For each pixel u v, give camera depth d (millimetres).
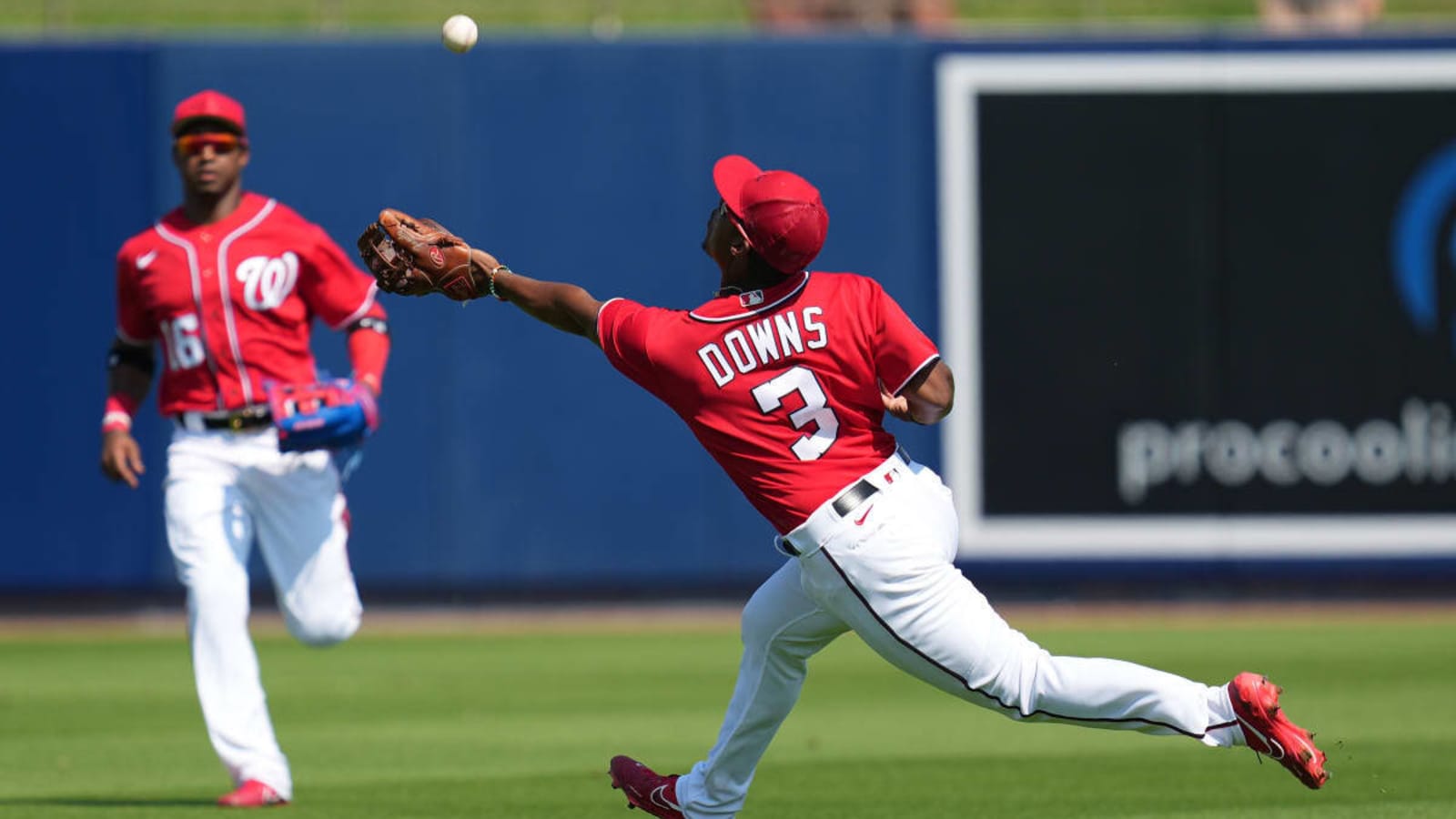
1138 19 62312
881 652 16953
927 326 48125
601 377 47875
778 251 16641
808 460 16719
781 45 47781
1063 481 48156
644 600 48844
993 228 48031
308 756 28172
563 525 47906
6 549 46844
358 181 47312
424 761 27641
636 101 47656
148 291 23266
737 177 17250
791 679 17859
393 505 47531
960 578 16828
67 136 46719
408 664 40969
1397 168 48000
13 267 46688
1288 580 48719
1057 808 23000
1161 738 30016
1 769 26969
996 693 16719
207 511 22859
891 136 47938
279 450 22641
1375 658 40000
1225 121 48031
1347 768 26281
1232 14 62500
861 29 54406
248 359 23203
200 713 33406
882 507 16594
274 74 47125
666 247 47688
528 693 36312
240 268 23172
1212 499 48156
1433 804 23203
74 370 46719
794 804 23375
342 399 22906
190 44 46844
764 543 48219
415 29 58000
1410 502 47969
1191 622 47250
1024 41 47969
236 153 23703
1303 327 48094
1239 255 48094
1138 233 48094
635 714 33188
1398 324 48000
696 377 16906
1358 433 48062
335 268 23922
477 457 47656
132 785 25203
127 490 46875
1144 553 48188
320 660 41875
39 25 57406
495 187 47531
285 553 23703
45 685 37469
